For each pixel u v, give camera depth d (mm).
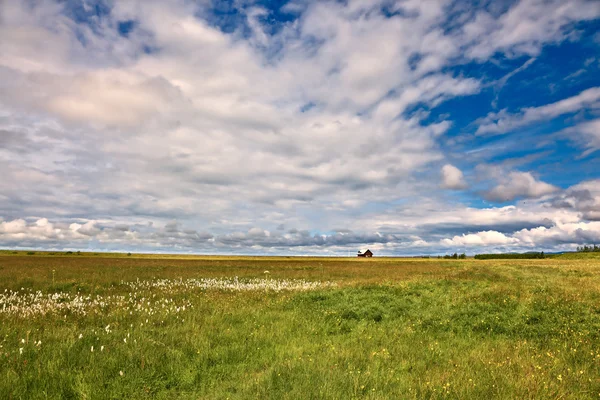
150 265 41500
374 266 52656
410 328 11336
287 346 9180
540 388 6250
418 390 6254
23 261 43875
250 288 21094
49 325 10625
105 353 7934
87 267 34500
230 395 6117
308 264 56062
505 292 16438
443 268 45562
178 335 9750
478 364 7766
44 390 6047
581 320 11656
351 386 6234
